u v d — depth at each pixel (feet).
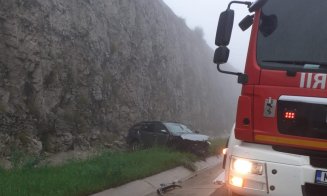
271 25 20.77
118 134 104.32
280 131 19.52
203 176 51.78
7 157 64.18
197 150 66.33
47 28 86.58
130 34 123.75
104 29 109.50
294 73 19.63
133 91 118.42
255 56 20.57
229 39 21.38
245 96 20.40
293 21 20.56
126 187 37.99
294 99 19.34
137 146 74.13
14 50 77.66
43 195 29.63
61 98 88.33
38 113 79.82
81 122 92.12
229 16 21.49
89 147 88.69
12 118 73.41
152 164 47.78
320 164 18.89
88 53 99.50
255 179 19.31
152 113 127.85
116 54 112.78
